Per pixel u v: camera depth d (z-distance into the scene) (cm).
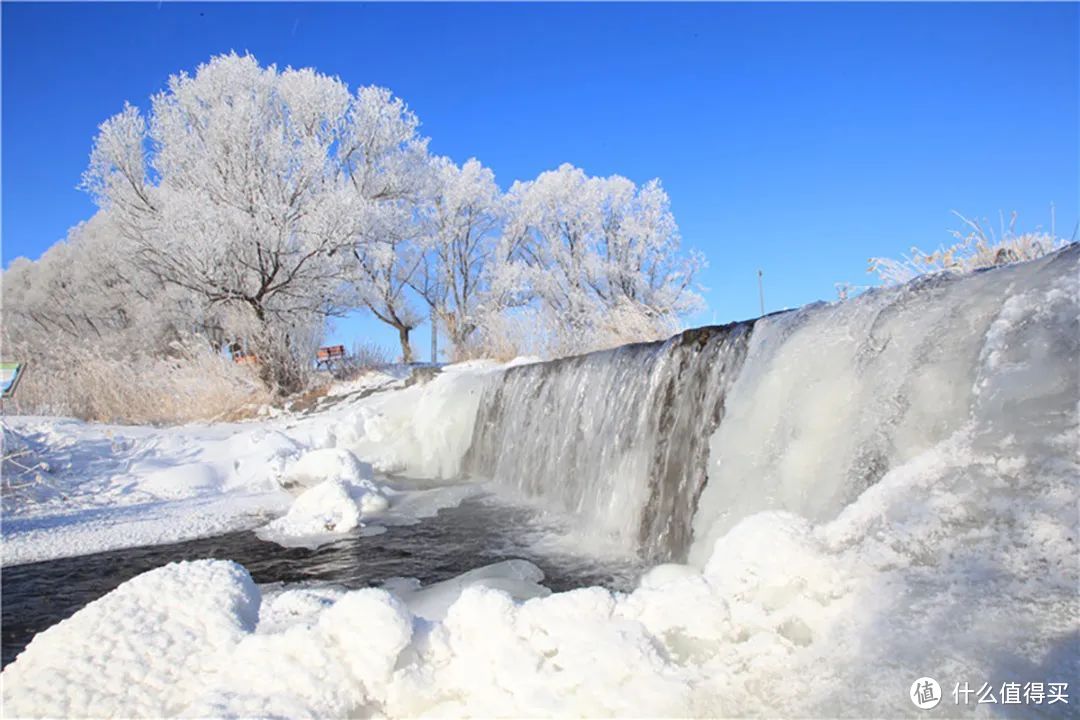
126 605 218
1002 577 180
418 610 334
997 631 163
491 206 2869
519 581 377
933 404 256
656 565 405
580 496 562
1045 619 163
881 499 225
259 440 909
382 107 2038
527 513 592
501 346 1380
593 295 2852
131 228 1627
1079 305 223
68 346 1759
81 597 405
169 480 766
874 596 189
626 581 377
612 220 3019
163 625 210
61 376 1266
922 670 159
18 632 346
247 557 481
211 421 1205
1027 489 200
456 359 1575
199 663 197
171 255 1493
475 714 173
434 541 501
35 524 602
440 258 2725
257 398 1320
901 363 278
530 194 2955
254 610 233
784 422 328
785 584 203
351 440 973
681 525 408
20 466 731
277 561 465
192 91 1781
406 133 2108
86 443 856
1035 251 457
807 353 333
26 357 1664
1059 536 182
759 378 360
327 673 181
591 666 177
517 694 175
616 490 502
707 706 162
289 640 191
